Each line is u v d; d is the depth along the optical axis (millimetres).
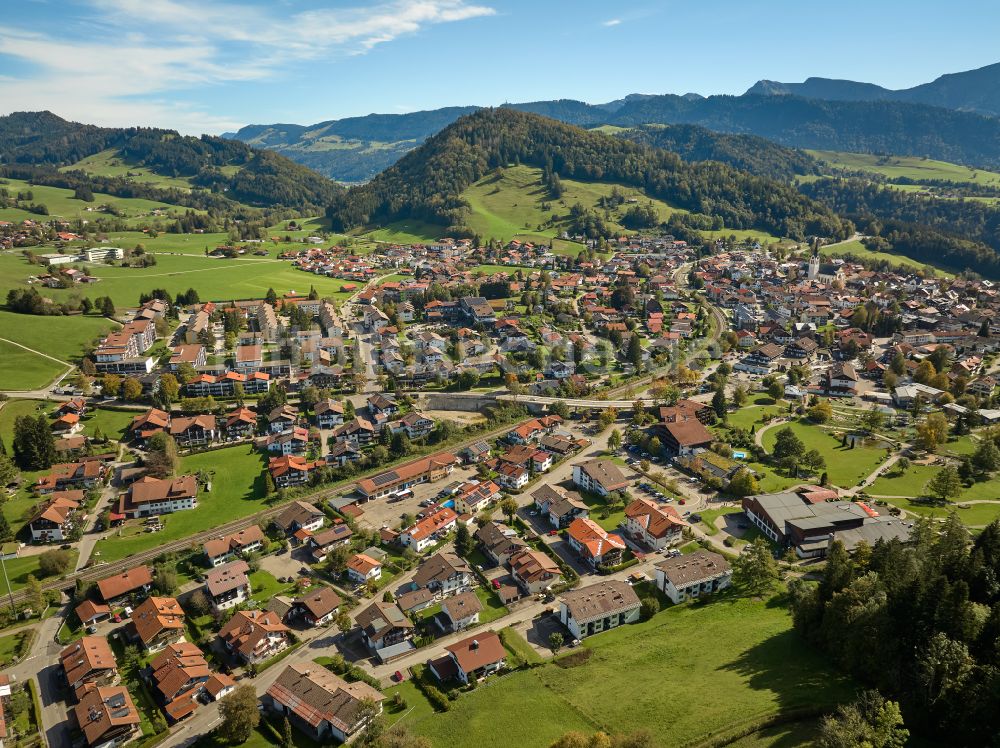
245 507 174125
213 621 132625
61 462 189500
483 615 132875
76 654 117375
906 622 90938
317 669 114562
